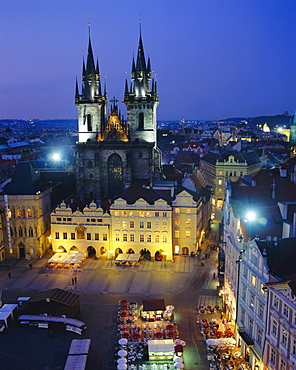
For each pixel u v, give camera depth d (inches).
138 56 5452.8
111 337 2888.8
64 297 3122.5
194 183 4968.0
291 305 1925.4
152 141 5551.2
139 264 4328.3
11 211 4512.8
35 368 2498.8
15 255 4603.8
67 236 4559.5
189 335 2906.0
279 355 2053.4
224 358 2573.8
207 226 5423.2
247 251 2509.8
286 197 3297.2
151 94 5477.4
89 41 5625.0
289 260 2267.5
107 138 5639.8
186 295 3567.9
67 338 2864.2
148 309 3070.9
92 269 4210.1
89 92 5644.7
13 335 2903.5
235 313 2812.5
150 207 4357.8
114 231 4473.4
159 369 2507.4
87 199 5014.8
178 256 4557.1
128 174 5447.8
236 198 3270.2
